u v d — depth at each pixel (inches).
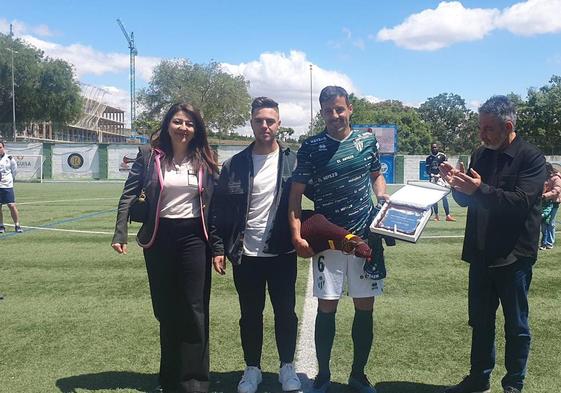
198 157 150.2
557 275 291.7
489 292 144.0
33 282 280.2
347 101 143.9
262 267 155.3
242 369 169.3
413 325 208.4
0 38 2226.9
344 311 225.1
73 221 536.1
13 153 1481.3
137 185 149.7
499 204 131.3
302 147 147.3
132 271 305.6
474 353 147.4
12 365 170.9
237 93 2972.4
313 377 165.6
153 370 167.6
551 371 164.2
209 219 149.5
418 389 154.1
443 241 403.5
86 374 164.1
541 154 136.6
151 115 2997.0
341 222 146.7
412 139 2778.1
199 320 147.8
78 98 2381.9
